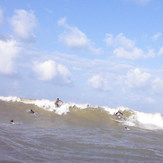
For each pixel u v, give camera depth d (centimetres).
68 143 1630
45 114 2678
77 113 2930
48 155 1334
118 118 3055
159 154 1573
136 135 2202
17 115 2461
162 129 2941
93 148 1567
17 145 1436
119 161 1352
